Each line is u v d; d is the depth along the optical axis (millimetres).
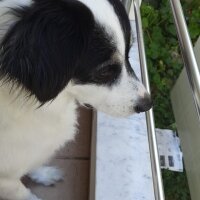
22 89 359
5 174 473
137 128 562
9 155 438
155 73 704
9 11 339
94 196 506
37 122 421
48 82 341
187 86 604
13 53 329
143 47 515
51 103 408
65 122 461
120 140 548
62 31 343
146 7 736
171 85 703
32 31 330
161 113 682
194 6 783
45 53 335
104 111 441
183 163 627
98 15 368
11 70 333
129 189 506
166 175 618
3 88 373
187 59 348
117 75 411
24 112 400
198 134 560
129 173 520
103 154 535
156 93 696
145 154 539
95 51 378
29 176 562
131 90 426
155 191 408
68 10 345
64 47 345
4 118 403
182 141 631
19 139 425
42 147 456
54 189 565
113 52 386
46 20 335
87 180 578
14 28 330
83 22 356
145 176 519
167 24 746
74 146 605
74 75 388
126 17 401
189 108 597
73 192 566
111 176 516
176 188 612
